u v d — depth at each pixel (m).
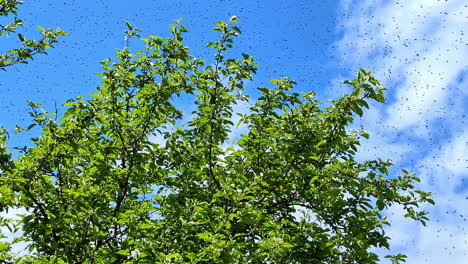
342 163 8.43
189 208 7.71
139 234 7.21
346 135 8.69
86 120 7.79
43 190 7.76
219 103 8.09
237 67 8.20
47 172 8.06
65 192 7.90
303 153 8.45
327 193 8.23
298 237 8.14
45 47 9.20
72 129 7.61
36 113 7.70
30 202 7.47
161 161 8.75
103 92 8.53
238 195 7.14
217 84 8.10
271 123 8.90
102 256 7.36
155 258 6.61
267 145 8.89
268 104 8.64
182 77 8.69
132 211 7.35
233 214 6.73
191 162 9.05
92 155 8.46
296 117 8.87
